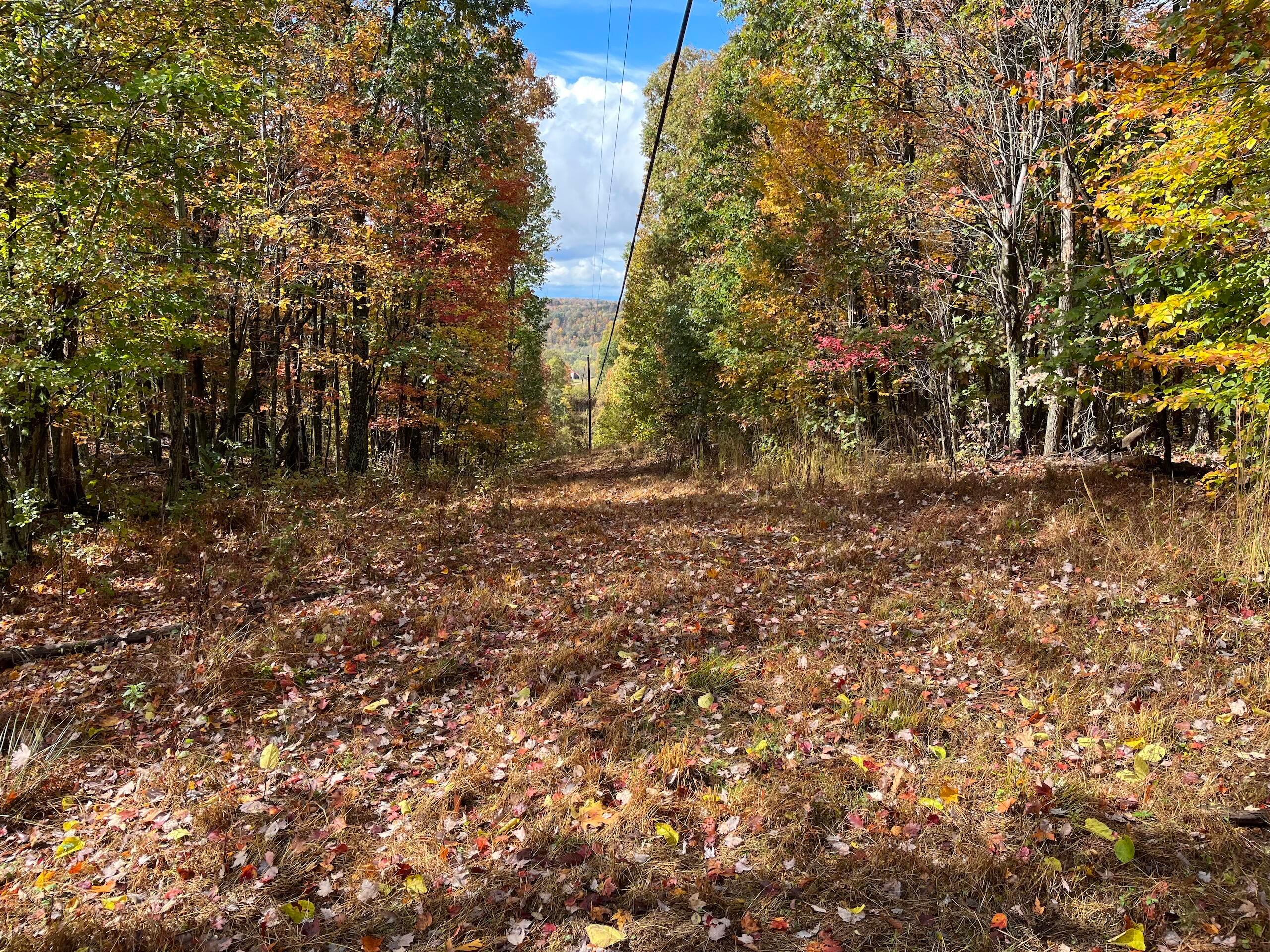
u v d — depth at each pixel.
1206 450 10.19
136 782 3.66
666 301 21.80
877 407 13.35
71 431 8.96
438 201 12.95
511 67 15.45
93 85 6.63
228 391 12.07
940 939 2.40
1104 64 6.19
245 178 10.45
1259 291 5.12
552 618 5.67
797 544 7.42
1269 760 3.17
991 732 3.63
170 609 6.21
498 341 16.16
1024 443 10.76
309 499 11.12
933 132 11.74
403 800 3.38
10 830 3.31
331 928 2.63
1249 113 4.48
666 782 3.36
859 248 11.79
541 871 2.82
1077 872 2.62
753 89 15.05
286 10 12.12
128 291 7.10
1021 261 10.67
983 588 5.51
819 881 2.70
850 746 3.58
